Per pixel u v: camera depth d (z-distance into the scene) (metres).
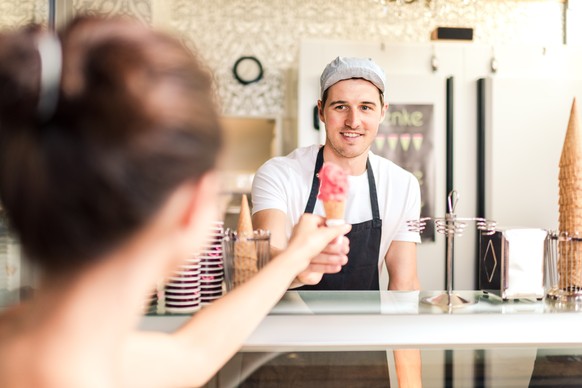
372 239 1.76
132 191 0.36
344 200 0.93
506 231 1.36
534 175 3.44
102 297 0.40
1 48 0.37
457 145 3.52
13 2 1.88
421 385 1.22
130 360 0.66
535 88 3.42
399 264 1.85
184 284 1.23
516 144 3.43
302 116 3.52
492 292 1.40
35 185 0.35
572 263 1.38
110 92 0.35
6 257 1.23
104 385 0.42
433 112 3.42
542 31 4.38
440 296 1.38
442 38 3.62
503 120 3.42
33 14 1.90
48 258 0.38
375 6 4.41
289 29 4.49
